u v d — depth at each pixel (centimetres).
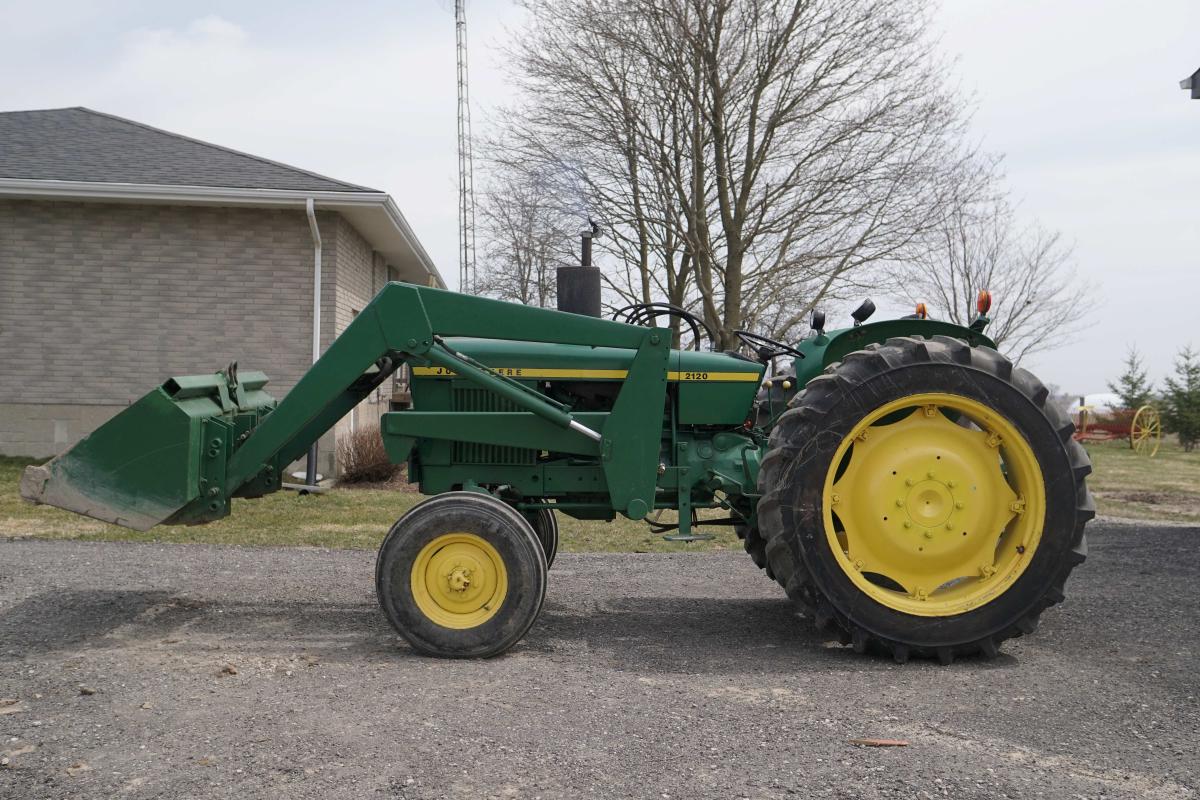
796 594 429
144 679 381
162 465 458
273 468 518
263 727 324
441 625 423
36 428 1251
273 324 1265
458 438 471
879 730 327
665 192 1473
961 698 366
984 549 441
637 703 355
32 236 1241
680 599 577
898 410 445
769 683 388
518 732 321
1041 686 383
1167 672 404
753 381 499
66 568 641
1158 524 967
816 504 427
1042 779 286
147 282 1252
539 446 470
